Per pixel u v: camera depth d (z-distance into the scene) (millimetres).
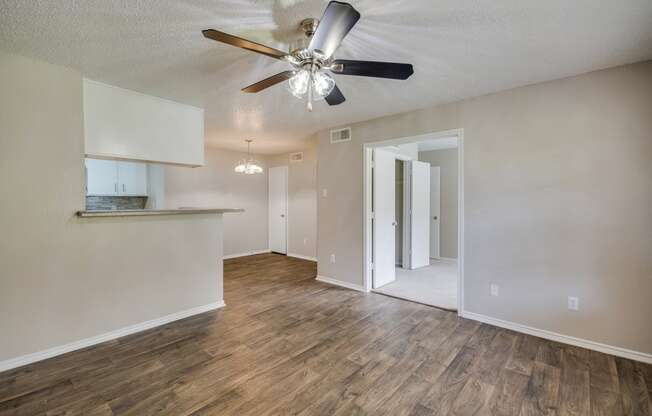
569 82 2611
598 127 2498
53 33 1949
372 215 4184
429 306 3551
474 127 3104
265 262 6082
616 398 1929
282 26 1888
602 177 2488
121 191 5574
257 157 7098
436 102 3264
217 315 3279
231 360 2373
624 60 2322
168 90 2949
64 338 2473
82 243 2564
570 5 1666
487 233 3041
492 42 2061
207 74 2590
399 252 6176
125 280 2807
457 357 2418
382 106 3396
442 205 6410
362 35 1971
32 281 2332
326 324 3045
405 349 2545
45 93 2367
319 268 4676
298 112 3646
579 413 1803
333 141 4414
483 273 3076
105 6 1666
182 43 2088
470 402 1895
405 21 1814
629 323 2402
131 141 2951
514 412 1810
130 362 2338
